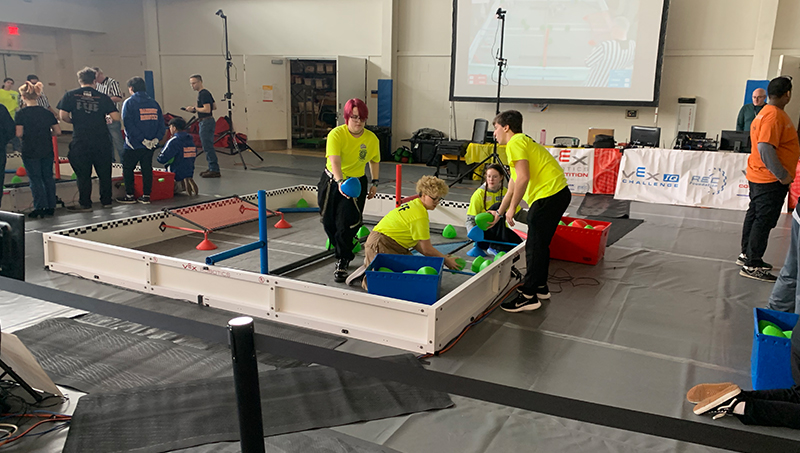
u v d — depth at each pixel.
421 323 2.87
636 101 9.88
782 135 3.90
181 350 2.88
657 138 8.24
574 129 10.66
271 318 3.26
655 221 6.44
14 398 2.37
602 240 4.69
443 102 11.67
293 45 12.82
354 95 11.93
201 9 13.59
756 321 2.54
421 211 3.70
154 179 6.94
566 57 10.17
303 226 5.90
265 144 12.97
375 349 2.91
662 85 9.96
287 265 4.29
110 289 3.73
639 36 9.62
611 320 3.44
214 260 3.50
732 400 2.26
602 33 9.84
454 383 1.56
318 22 12.45
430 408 2.38
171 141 7.14
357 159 3.94
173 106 14.55
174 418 2.25
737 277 4.34
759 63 9.21
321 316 3.15
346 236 3.95
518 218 5.20
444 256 3.81
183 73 14.20
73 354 2.80
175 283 3.61
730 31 9.38
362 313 3.02
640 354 2.97
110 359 2.76
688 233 5.84
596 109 10.43
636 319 3.46
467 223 4.89
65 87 15.52
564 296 3.86
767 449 1.37
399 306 2.89
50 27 14.18
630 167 7.77
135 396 2.41
